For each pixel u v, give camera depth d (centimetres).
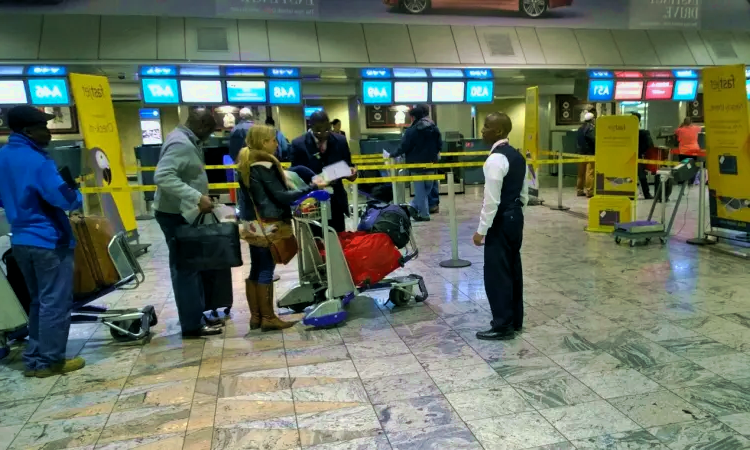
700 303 452
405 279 478
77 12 1055
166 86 1007
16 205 343
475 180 1355
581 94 1252
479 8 1248
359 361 367
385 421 290
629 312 438
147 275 609
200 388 336
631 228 655
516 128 1491
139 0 1086
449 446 264
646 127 1461
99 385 345
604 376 330
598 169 760
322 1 1172
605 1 1323
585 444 261
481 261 620
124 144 1455
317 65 1117
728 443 257
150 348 403
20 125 343
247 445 272
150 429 290
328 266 425
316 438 276
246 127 729
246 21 1131
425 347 386
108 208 654
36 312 364
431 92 1130
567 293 492
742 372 328
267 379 345
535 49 1259
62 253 356
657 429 271
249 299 429
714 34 1392
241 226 411
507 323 390
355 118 1307
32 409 316
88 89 652
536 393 313
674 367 338
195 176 396
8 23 1015
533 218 882
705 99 630
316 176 416
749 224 612
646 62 1305
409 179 632
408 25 1218
